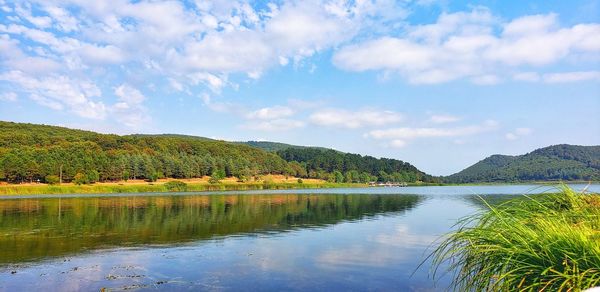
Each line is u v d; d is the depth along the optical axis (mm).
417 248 22516
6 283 15367
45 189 106500
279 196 91188
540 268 6555
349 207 54344
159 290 14633
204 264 18703
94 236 27328
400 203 62875
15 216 41031
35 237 26859
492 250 7207
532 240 6848
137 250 22125
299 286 15195
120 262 19047
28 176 114688
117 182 134375
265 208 52594
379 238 26188
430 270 17203
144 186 123562
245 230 30516
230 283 15555
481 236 8086
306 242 24750
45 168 116688
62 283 15445
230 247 23031
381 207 54062
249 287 15086
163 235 27922
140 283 15508
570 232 6535
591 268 5848
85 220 37281
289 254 21000
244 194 104562
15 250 22062
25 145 136125
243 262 19125
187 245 23781
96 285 15195
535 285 6219
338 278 16266
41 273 16906
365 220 37375
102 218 39156
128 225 33719
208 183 149250
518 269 6777
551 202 9289
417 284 15219
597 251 5918
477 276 7879
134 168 138375
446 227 31656
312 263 18906
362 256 20438
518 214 8453
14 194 101062
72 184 119625
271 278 16328
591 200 9109
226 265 18516
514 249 6910
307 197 86000
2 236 27281
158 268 17922
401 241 24938
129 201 69062
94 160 128500
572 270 5988
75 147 135250
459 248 8688
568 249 6297
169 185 130250
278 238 26406
